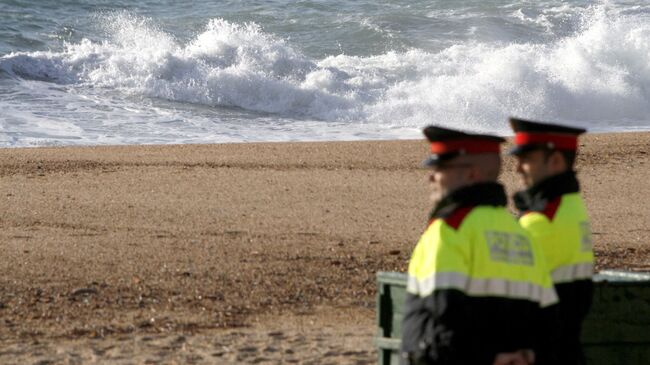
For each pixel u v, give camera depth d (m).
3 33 90.19
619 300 16.67
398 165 51.28
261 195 42.56
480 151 11.78
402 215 38.97
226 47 80.44
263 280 28.27
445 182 11.88
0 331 22.92
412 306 11.52
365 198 42.38
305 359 21.09
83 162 50.50
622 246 33.78
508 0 111.50
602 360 16.70
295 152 54.78
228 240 33.69
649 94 78.62
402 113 72.81
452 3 109.62
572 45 84.19
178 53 79.69
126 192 42.75
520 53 85.69
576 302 13.35
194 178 46.50
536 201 13.48
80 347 21.80
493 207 11.73
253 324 24.05
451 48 90.88
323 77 78.06
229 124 67.19
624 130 69.81
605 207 40.94
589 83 78.38
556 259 13.30
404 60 86.50
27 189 43.09
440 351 11.08
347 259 31.12
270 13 104.44
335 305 26.02
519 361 11.48
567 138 13.44
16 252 31.16
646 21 102.00
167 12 103.81
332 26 99.44
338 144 58.25
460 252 11.33
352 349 21.91
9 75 73.88
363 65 84.81
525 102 75.19
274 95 74.12
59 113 66.19
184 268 29.44
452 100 74.69
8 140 57.66
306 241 33.75
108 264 29.78
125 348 21.77
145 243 32.91
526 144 13.48
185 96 73.56
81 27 95.06
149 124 65.25
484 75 78.81
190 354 21.36
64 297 26.00
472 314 11.20
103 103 70.06
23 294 26.16
